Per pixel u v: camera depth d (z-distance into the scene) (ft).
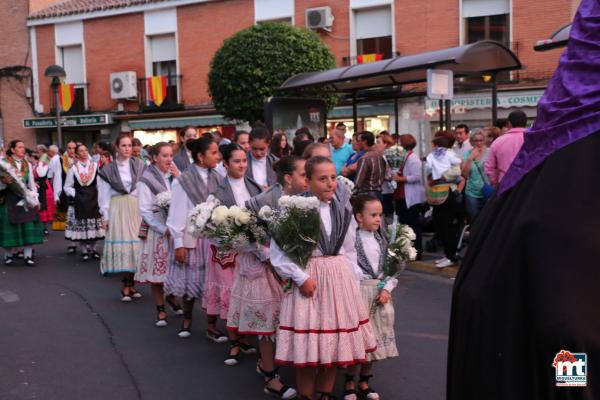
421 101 56.44
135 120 72.49
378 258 14.49
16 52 78.48
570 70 5.12
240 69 45.03
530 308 4.69
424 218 31.14
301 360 12.36
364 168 27.09
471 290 5.13
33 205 32.24
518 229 4.86
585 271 4.55
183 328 19.60
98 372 16.43
